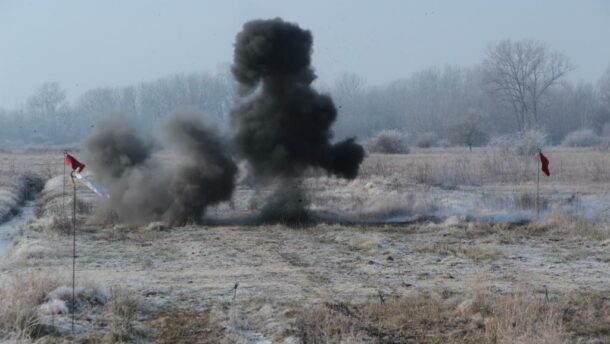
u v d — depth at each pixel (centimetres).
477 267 1795
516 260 1898
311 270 1770
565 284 1587
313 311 1305
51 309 1280
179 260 1928
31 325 1179
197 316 1324
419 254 1998
